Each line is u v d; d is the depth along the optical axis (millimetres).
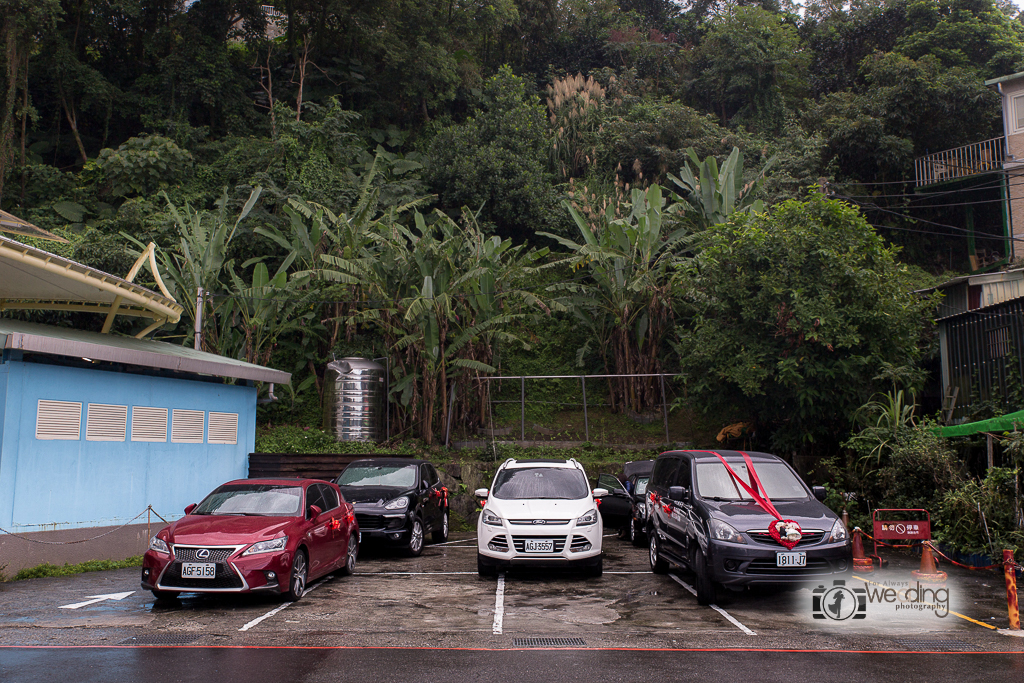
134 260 19188
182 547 7926
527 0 33500
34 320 17297
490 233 25625
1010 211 24375
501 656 6027
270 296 19234
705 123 28016
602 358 22312
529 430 20641
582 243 25609
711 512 8328
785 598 8648
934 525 11633
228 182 24625
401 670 5586
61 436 11141
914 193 27859
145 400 12883
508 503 10266
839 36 37250
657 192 19578
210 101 26969
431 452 18578
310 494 9680
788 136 27797
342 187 22922
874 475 13055
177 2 28719
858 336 14289
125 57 29688
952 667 5746
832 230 15422
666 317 20750
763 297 15281
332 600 8531
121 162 23141
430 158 26422
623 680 5352
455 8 30844
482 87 30938
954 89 28109
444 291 18453
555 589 9289
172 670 5539
